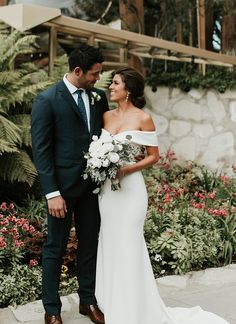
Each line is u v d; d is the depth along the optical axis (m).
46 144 2.97
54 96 2.98
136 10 7.61
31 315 3.36
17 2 6.94
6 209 4.53
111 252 3.11
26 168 4.78
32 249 4.05
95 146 2.94
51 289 3.11
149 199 5.11
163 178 6.21
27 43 5.27
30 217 4.54
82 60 2.95
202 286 3.93
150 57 7.03
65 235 3.12
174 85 7.25
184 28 7.86
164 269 4.29
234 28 7.80
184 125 7.31
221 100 7.28
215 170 7.30
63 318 3.30
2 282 3.61
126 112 3.15
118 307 3.06
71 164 3.02
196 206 4.82
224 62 7.15
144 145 3.11
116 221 3.08
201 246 4.35
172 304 3.55
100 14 7.47
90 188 3.15
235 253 4.59
